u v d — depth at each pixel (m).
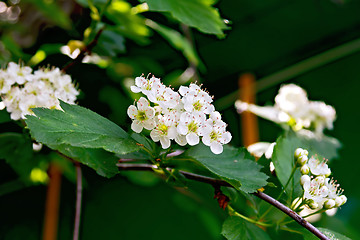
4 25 0.73
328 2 1.05
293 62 1.01
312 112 0.80
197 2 0.69
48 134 0.59
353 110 1.17
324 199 0.63
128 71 0.78
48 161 0.74
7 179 0.76
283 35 1.06
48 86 0.67
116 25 0.74
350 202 0.98
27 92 0.66
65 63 0.76
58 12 0.72
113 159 0.63
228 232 0.63
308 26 1.07
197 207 0.82
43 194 0.81
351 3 1.07
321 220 0.79
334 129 1.16
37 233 0.80
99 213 0.92
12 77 0.66
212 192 0.74
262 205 0.66
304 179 0.63
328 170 0.64
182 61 0.83
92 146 0.59
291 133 0.78
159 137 0.61
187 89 0.61
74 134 0.60
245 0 1.00
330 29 1.06
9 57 0.71
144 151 0.64
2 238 0.79
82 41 0.73
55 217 0.75
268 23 1.02
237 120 0.82
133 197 0.95
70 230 0.80
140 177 0.79
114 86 0.78
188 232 0.99
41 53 0.72
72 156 0.62
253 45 1.02
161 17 0.78
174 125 0.61
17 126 0.71
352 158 1.10
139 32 0.75
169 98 0.61
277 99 0.81
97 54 0.74
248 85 0.82
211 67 0.98
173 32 0.76
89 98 0.78
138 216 0.95
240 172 0.62
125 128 0.77
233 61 1.00
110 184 0.93
